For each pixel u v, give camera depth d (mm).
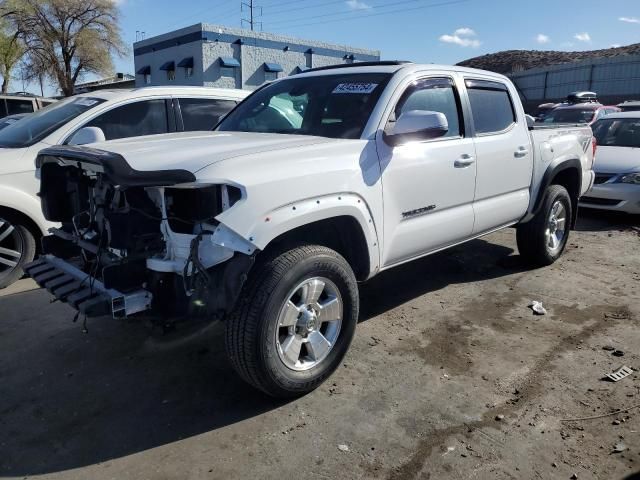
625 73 31141
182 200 2898
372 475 2633
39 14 33688
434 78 4234
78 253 3617
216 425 3045
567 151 5672
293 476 2631
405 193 3773
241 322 2922
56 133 5371
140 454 2811
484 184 4562
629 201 7809
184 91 6250
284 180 2979
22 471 2691
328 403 3240
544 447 2822
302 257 3066
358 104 3832
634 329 4238
